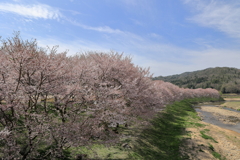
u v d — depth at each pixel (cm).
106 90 1140
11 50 767
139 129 1844
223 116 3962
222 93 13862
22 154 820
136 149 1323
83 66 1078
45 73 808
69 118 895
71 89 841
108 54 2023
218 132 2173
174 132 2006
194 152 1436
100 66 1488
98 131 970
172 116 3012
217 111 4828
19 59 737
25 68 773
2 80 767
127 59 2184
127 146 1328
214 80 18038
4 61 757
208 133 2086
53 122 821
